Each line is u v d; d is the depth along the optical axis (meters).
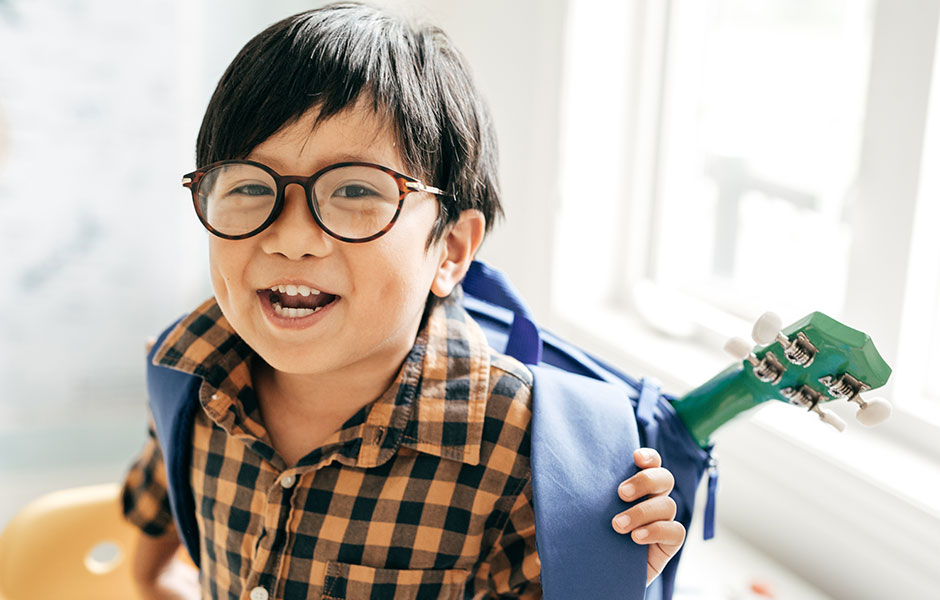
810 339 0.54
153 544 0.80
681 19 1.09
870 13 0.93
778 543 0.89
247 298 0.56
